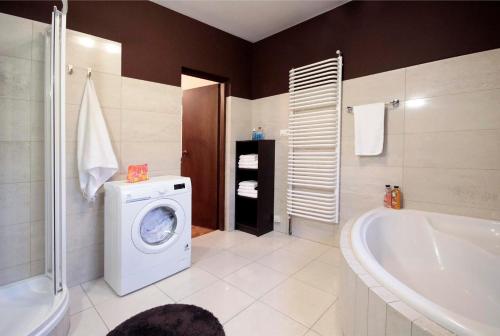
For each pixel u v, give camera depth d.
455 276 1.71
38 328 1.22
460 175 1.93
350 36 2.47
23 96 1.71
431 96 2.03
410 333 0.85
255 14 2.66
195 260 2.36
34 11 1.72
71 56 1.89
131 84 2.23
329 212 2.59
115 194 1.81
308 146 2.74
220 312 1.62
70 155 1.90
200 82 3.46
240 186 3.17
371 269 1.16
